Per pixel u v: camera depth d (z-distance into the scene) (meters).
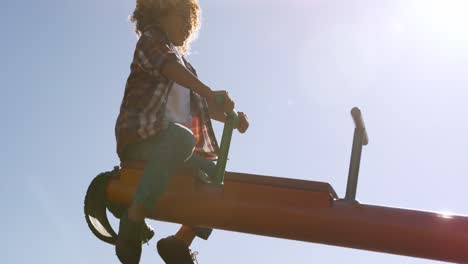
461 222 3.13
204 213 3.44
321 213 3.27
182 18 3.75
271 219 3.34
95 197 3.58
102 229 3.56
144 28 3.71
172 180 3.50
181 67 3.40
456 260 3.15
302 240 3.38
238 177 3.45
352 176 3.36
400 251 3.22
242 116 3.85
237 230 3.47
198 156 3.79
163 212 3.52
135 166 3.51
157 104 3.47
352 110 3.35
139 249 3.38
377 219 3.21
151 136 3.43
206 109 3.91
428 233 3.13
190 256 3.65
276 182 3.38
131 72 3.57
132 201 3.37
